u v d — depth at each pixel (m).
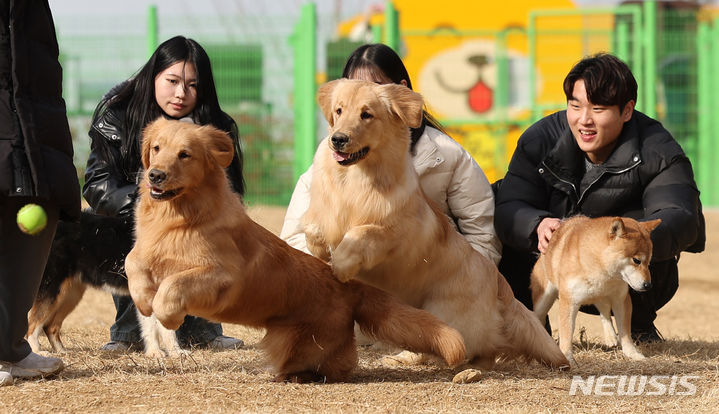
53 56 8.86
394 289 9.54
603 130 11.09
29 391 8.19
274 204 33.00
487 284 9.76
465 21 37.28
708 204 37.00
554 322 15.36
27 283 8.67
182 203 8.08
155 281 8.25
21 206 8.51
